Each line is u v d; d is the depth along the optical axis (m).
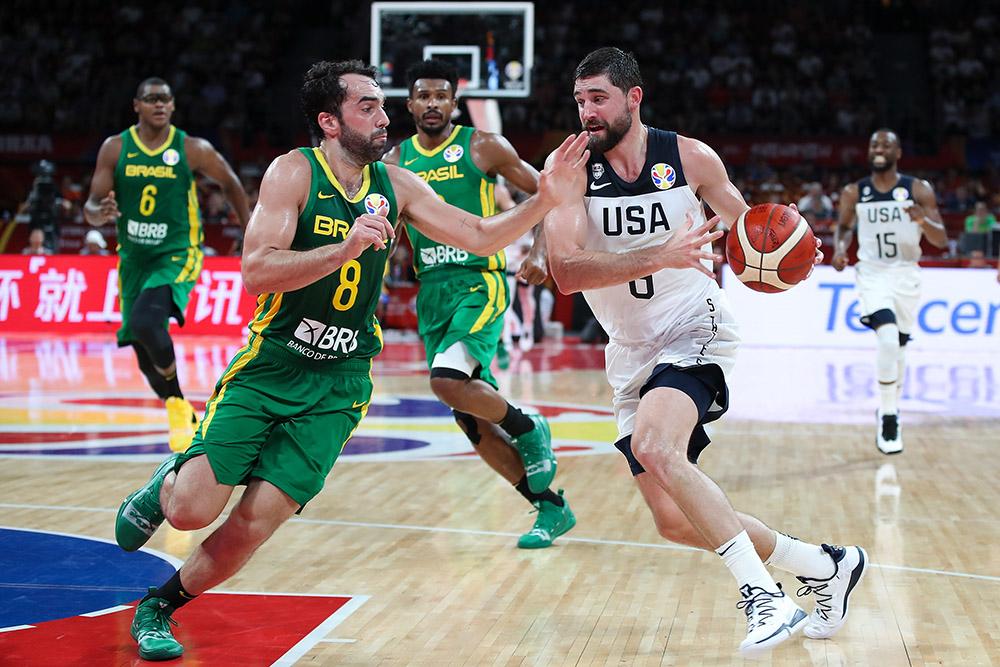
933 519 6.12
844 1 27.72
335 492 6.81
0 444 8.42
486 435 5.70
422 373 13.89
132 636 4.00
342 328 4.03
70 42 26.48
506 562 5.22
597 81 4.11
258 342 4.03
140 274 8.00
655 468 3.90
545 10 27.03
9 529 5.72
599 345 18.58
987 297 16.61
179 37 27.02
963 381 13.08
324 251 3.65
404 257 20.28
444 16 17.42
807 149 24.00
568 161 3.96
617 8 27.19
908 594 4.69
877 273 8.84
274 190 3.86
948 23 27.81
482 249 4.11
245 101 25.89
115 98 25.44
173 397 7.72
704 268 4.13
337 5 28.19
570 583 4.86
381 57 17.41
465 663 3.86
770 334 17.14
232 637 4.09
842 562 4.09
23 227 20.84
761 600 3.73
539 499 5.62
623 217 4.21
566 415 10.38
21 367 13.80
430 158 6.29
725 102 25.38
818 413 10.52
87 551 5.28
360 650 3.97
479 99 17.36
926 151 24.70
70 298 18.36
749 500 6.63
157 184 7.92
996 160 24.17
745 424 9.81
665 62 26.20
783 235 4.00
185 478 3.84
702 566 5.15
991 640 4.10
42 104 25.66
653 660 3.90
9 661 3.80
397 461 7.89
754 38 26.83
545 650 4.00
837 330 17.00
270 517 3.89
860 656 3.95
